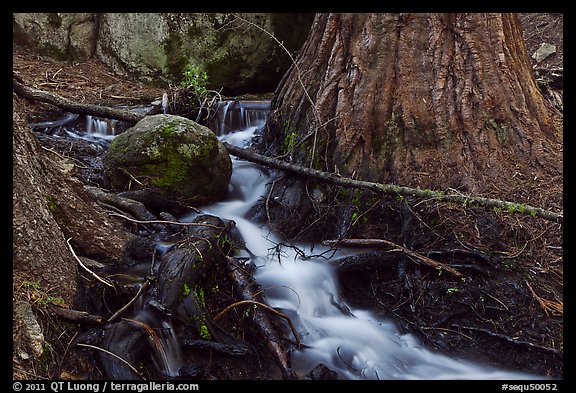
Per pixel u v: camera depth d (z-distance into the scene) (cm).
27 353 295
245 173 612
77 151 639
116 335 328
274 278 445
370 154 525
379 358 399
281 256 479
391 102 533
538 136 526
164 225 449
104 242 402
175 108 804
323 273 461
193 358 357
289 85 617
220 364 357
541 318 404
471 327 411
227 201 579
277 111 611
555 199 479
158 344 343
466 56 535
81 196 402
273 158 554
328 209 511
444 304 427
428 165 510
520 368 384
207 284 397
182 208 513
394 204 491
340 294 455
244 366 363
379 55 542
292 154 561
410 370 390
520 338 395
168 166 521
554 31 1135
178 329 362
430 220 473
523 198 484
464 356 397
